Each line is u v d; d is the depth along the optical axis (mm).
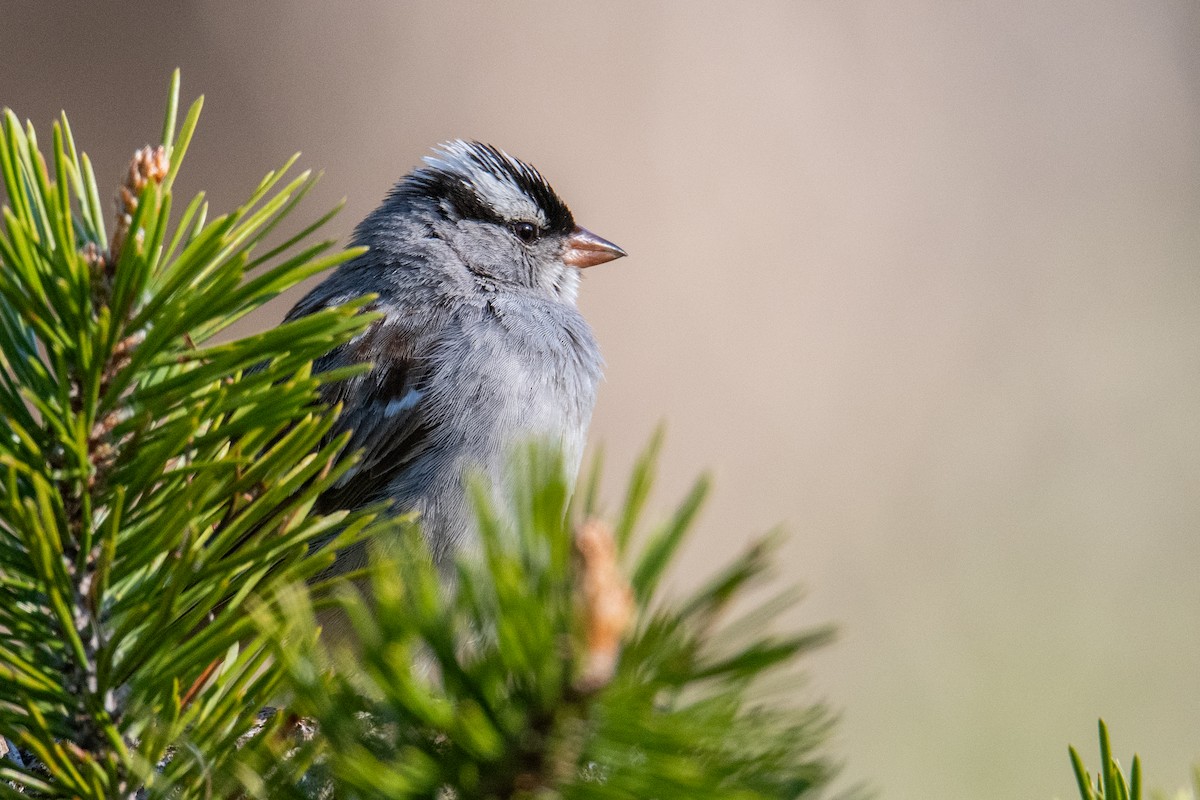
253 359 3047
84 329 2918
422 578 2289
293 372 3133
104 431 3008
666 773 2207
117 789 2920
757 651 2199
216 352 3012
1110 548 14141
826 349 16531
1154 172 17906
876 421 15867
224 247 3219
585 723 2232
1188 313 16781
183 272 2936
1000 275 17125
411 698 2217
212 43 16766
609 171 17109
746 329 16672
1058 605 13570
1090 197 17766
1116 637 13211
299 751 2689
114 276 3020
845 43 17703
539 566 2195
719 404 16344
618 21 17406
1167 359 16141
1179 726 12508
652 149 17188
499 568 2119
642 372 16203
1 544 3016
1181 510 14422
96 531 3000
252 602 2887
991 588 13875
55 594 2834
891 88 17672
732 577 2225
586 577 2109
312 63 17062
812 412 16016
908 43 17734
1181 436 15219
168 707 2930
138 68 16516
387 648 2207
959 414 15852
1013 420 15648
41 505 2793
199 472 3094
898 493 15195
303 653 2514
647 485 2230
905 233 17297
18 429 2908
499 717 2229
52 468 3025
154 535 2961
